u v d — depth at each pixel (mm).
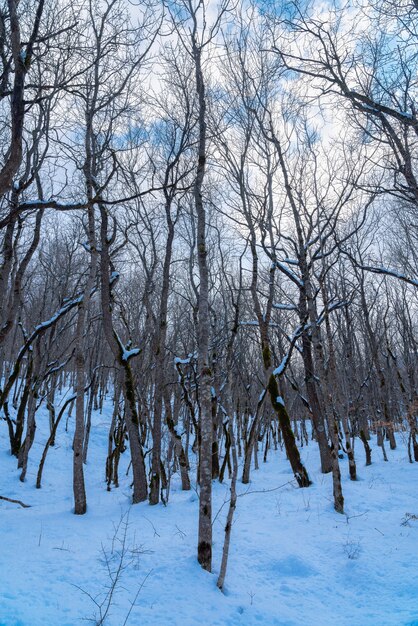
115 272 11875
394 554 6980
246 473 13141
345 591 6133
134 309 19328
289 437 12375
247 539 7590
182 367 13789
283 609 5492
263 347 12914
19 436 15398
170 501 10359
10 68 6414
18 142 5297
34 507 9719
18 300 9539
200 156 7254
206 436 6418
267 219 12172
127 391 10695
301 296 13625
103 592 5242
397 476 12867
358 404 17219
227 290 16391
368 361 24516
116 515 8750
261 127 10969
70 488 13289
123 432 13984
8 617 4305
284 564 6734
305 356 14641
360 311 20938
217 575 6086
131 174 11547
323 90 7664
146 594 5316
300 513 9312
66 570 5691
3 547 6328
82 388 9289
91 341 22734
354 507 9648
